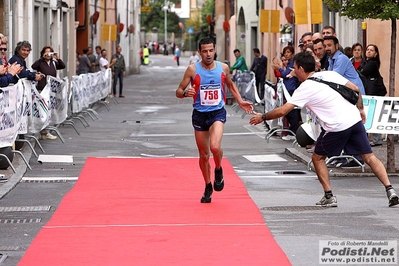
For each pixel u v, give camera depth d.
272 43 66.44
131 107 51.81
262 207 18.22
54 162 26.09
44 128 29.78
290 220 16.64
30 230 16.05
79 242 14.78
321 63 24.38
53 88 31.27
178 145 31.41
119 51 60.53
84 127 38.16
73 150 29.41
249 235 15.22
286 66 32.56
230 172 23.97
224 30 84.38
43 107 28.22
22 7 43.00
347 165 24.16
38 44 49.81
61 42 58.53
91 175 23.34
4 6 38.78
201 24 165.25
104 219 16.91
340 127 17.88
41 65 33.19
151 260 13.41
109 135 34.94
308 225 16.12
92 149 29.86
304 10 31.59
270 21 46.53
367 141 18.22
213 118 18.28
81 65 57.53
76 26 63.72
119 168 24.78
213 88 18.17
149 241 14.78
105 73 50.50
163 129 37.78
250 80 47.41
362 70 29.25
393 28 23.33
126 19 104.44
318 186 21.39
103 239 15.00
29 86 26.88
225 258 13.49
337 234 15.30
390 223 16.28
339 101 17.92
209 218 16.88
